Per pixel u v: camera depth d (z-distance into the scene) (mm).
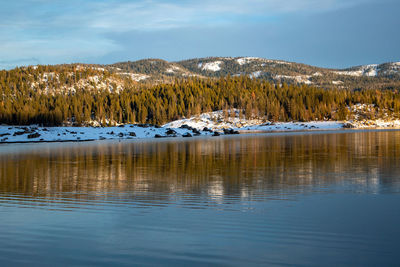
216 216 15758
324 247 12016
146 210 17062
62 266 11023
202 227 14281
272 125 176375
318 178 24750
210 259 11289
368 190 20406
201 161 37812
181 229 14102
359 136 85375
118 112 197000
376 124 176000
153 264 11016
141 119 193375
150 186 23297
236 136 107812
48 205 18500
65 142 89188
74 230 14289
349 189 20797
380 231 13383
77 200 19547
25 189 23031
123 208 17562
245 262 11023
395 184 21969
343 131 127438
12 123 164000
